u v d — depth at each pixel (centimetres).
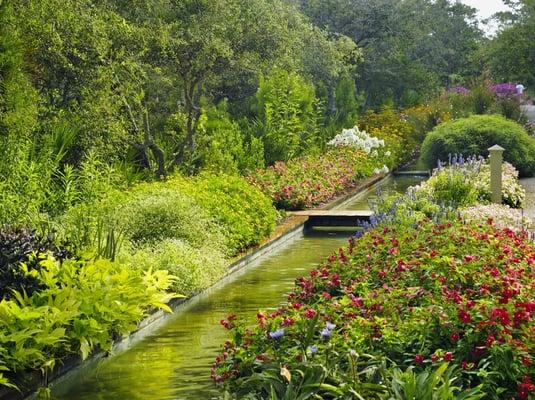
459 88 4269
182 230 1341
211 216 1484
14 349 775
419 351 675
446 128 3000
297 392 630
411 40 5241
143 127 2088
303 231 1930
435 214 1363
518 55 4678
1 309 793
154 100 2348
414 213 1359
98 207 1318
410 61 5197
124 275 930
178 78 2191
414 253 959
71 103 1705
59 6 1599
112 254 1071
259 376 654
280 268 1438
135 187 1571
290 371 654
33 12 1566
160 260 1173
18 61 1363
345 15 4759
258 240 1608
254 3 2109
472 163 1978
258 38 2089
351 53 3966
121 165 1816
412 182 2981
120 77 1833
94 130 1678
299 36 3109
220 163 2108
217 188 1638
